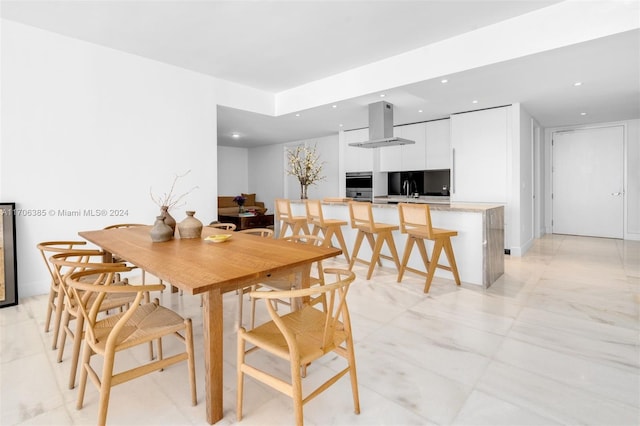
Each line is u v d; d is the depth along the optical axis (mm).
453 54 3668
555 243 6086
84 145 3684
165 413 1616
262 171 10031
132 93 4043
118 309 2936
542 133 7172
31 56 3332
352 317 2740
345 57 4199
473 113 5477
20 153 3285
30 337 2406
